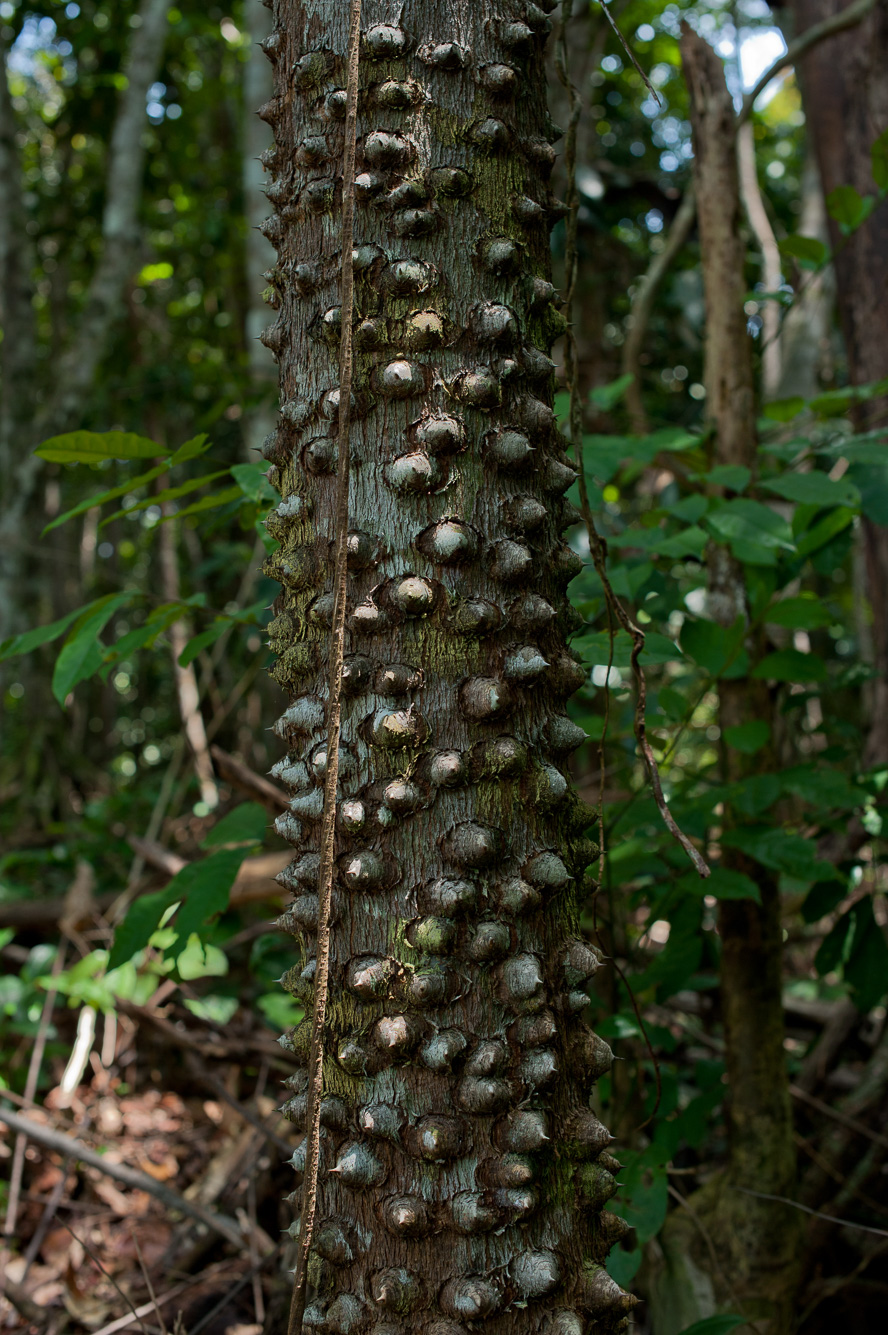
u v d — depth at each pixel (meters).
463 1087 1.66
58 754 9.53
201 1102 3.80
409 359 1.71
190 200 10.53
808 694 2.93
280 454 1.81
